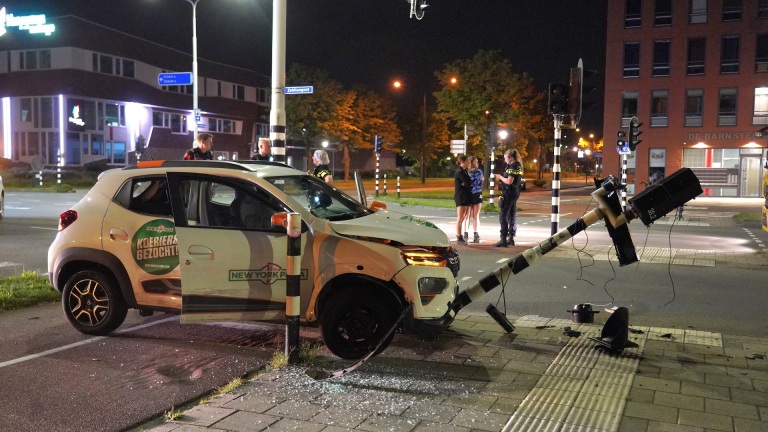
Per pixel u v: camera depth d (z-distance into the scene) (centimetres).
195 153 954
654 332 661
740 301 846
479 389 489
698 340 629
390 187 4912
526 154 5356
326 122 5903
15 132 4544
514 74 4472
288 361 550
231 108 6006
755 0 3891
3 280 915
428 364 550
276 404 459
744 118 3969
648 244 1498
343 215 627
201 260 585
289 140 6291
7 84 4522
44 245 1329
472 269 1085
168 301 620
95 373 545
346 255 565
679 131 4100
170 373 545
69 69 4350
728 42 3972
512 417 435
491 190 2556
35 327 695
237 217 614
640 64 4141
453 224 1931
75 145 4481
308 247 574
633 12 4128
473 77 4484
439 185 5416
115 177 650
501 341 622
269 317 583
